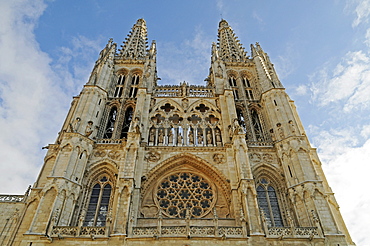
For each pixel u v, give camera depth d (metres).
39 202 31.94
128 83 55.56
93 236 29.33
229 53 69.50
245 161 36.88
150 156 40.03
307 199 34.03
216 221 30.92
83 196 35.94
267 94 49.59
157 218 32.94
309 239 30.06
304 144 39.38
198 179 39.78
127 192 33.31
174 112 47.84
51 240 29.00
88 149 39.31
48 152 40.47
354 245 33.81
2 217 33.59
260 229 30.56
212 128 45.53
